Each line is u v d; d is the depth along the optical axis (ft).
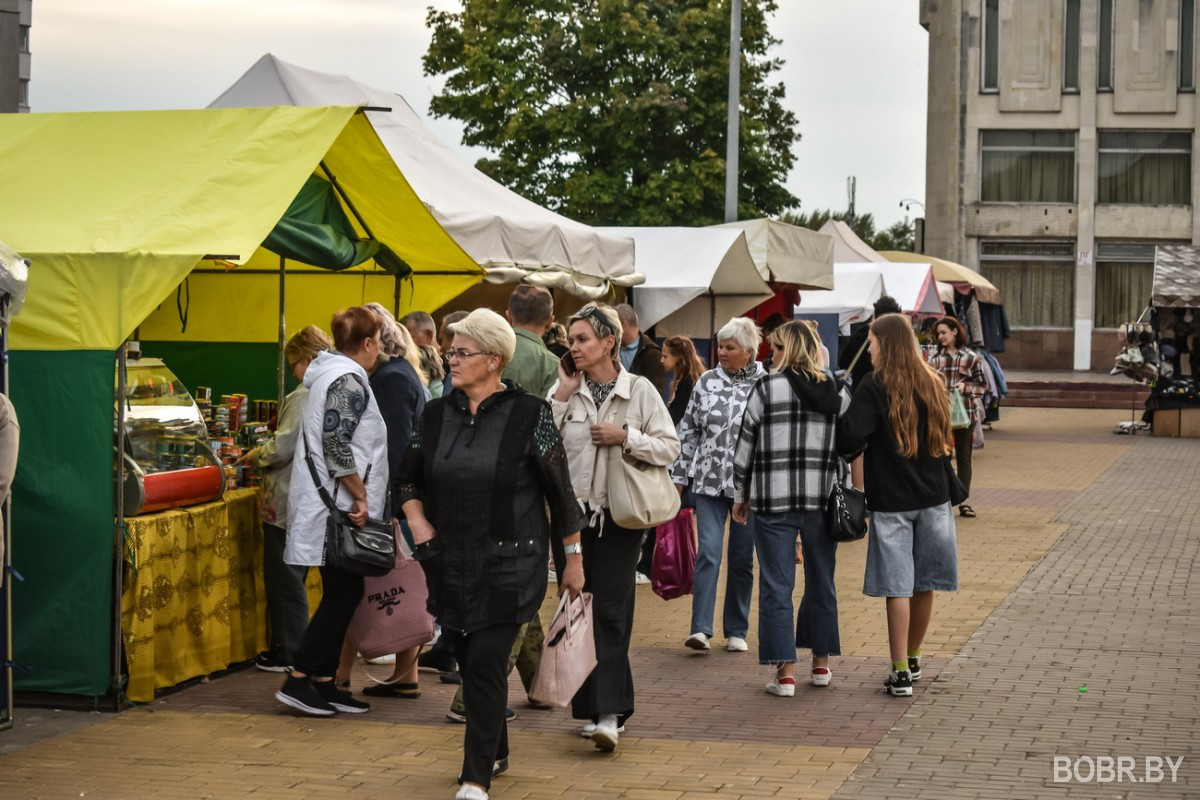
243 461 27.02
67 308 23.26
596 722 21.67
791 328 25.00
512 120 119.24
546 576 19.01
